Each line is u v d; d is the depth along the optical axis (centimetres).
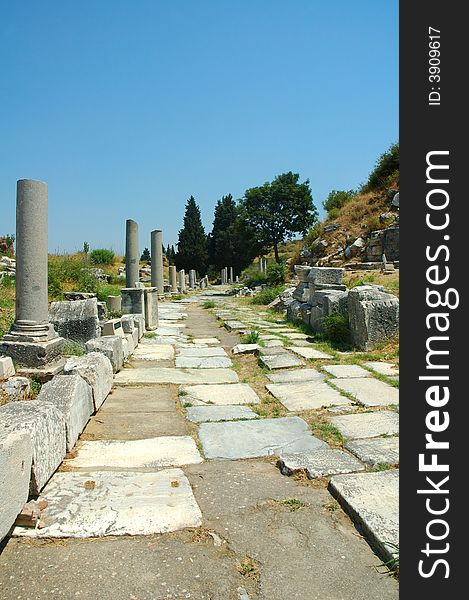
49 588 268
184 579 278
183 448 471
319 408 606
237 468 429
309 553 304
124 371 814
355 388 693
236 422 554
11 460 301
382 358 885
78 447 469
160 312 1952
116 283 2803
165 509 346
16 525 321
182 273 3622
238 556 300
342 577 282
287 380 752
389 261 2427
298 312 1424
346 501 355
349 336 1018
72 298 1522
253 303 2277
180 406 623
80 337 951
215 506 358
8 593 264
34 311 767
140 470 420
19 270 764
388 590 272
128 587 270
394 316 951
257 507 359
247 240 4016
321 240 2808
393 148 2902
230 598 264
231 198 6888
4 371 663
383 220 2614
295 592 269
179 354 998
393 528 318
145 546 306
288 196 3828
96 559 292
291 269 2947
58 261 2089
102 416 575
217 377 789
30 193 764
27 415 371
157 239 2728
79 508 343
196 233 6650
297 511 353
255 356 960
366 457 437
